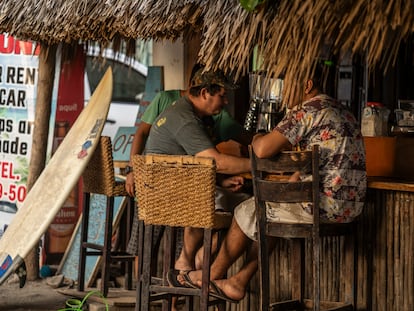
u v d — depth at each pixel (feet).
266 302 18.48
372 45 14.20
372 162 20.70
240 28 16.14
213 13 16.79
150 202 20.04
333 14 14.66
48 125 29.14
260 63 16.88
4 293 26.73
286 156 18.34
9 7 25.00
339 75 28.30
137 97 32.01
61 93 30.71
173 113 21.71
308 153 18.15
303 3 15.07
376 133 21.72
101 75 31.35
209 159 19.13
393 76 28.58
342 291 20.18
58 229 30.60
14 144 30.89
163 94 25.11
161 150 21.89
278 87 23.31
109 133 31.68
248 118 24.18
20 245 23.81
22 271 23.94
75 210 30.78
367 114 21.93
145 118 24.98
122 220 28.40
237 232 19.92
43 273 29.22
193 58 29.09
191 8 17.63
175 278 20.33
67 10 21.88
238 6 16.25
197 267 21.53
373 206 19.57
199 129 21.35
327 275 20.47
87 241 28.37
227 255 20.17
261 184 18.56
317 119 18.62
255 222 19.48
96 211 28.81
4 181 31.04
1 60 31.07
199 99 21.93
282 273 21.36
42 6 23.36
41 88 28.91
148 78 30.37
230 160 20.89
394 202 19.22
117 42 26.40
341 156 18.53
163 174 19.76
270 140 18.47
